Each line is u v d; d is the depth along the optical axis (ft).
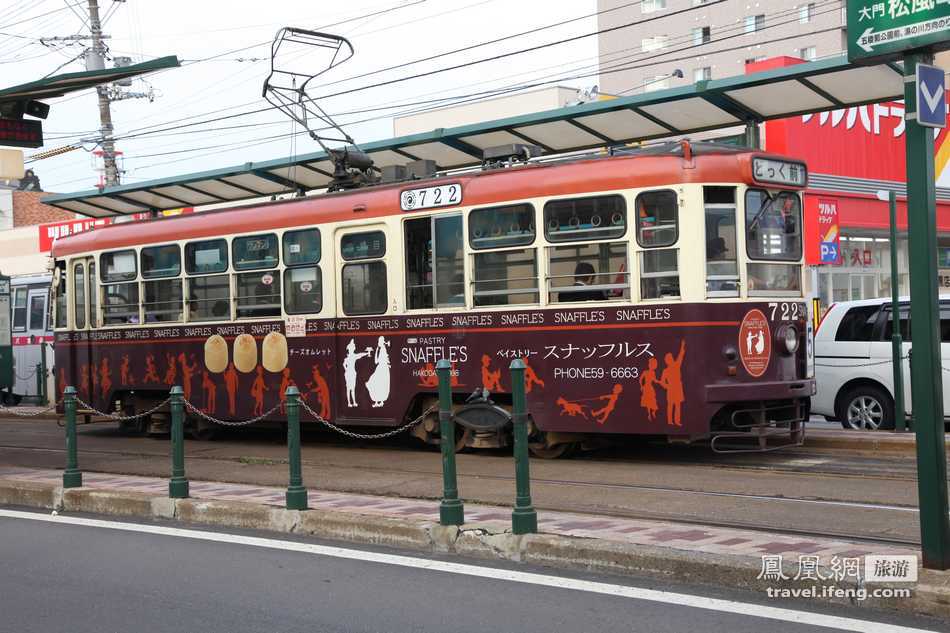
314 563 24.17
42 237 127.85
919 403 18.84
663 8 182.60
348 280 45.37
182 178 59.88
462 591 21.22
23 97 42.19
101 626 19.80
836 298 96.63
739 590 20.31
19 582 23.38
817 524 26.02
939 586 18.13
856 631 17.58
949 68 107.96
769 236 38.14
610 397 37.86
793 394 38.22
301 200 47.29
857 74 41.27
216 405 50.47
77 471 34.30
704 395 36.29
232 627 19.49
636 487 33.17
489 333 40.73
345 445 49.60
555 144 52.75
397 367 43.60
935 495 18.79
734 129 88.07
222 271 50.16
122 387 55.11
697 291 36.42
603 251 38.04
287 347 47.42
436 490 33.53
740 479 34.27
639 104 45.29
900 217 98.78
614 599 20.12
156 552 26.03
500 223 40.40
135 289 54.39
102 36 94.17
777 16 168.04
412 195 42.98
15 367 86.38
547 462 40.34
